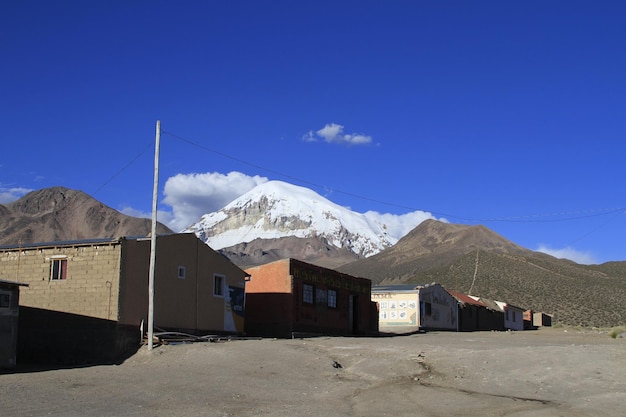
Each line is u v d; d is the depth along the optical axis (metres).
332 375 18.83
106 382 17.45
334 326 41.97
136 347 25.44
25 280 27.16
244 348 23.83
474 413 13.38
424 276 124.06
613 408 13.38
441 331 57.25
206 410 13.52
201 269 31.39
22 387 16.27
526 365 18.42
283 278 37.59
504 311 78.94
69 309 26.09
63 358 25.61
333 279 42.66
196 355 22.80
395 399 15.05
